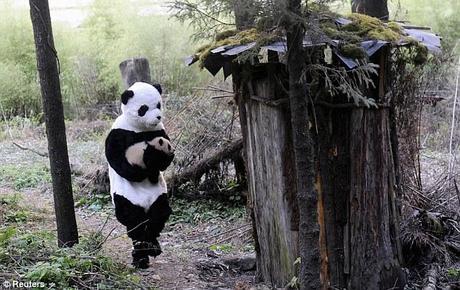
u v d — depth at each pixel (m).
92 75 18.14
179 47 16.62
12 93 18.22
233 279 5.56
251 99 4.84
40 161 11.77
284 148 4.66
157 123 5.19
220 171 8.55
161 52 16.64
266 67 4.63
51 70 5.01
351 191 4.69
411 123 5.80
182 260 5.98
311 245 3.88
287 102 4.57
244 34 4.58
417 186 6.05
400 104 5.46
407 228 5.50
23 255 4.66
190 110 8.78
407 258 5.44
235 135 8.46
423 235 5.46
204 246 6.75
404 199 5.65
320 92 4.48
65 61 18.44
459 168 7.69
